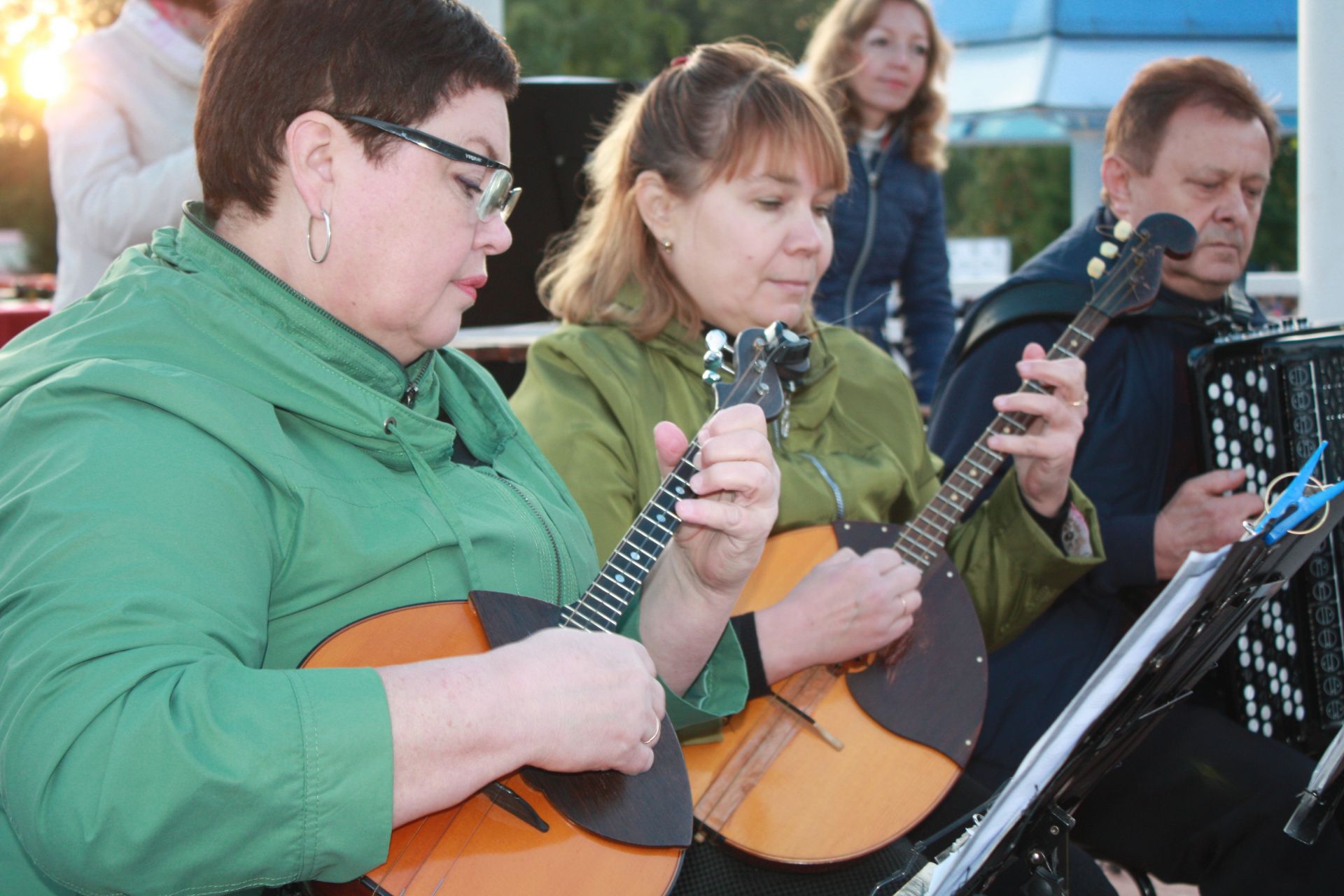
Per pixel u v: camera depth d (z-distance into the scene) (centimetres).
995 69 496
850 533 195
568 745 115
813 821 168
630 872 126
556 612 138
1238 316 251
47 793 97
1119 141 247
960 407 239
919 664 186
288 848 102
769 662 173
